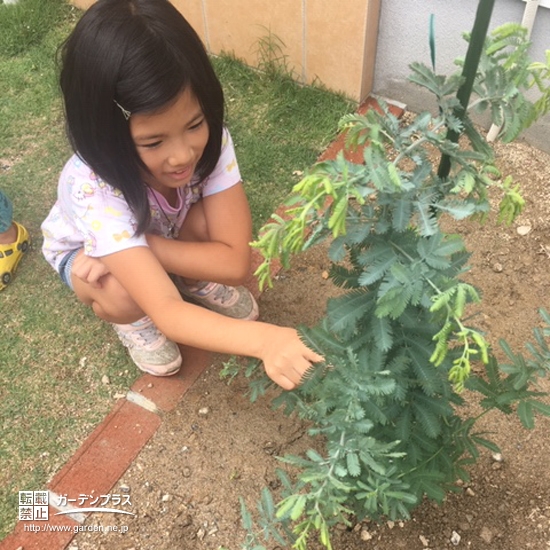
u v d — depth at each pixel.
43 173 2.53
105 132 1.32
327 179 0.89
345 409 1.13
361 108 2.63
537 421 1.80
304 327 1.22
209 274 1.73
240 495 1.73
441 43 2.35
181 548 1.66
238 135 2.57
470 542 1.63
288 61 2.67
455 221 2.26
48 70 2.88
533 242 2.20
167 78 1.23
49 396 1.94
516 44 1.11
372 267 1.06
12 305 2.15
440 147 1.10
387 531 1.66
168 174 1.42
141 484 1.76
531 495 1.69
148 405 1.90
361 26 2.37
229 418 1.86
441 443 1.48
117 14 1.22
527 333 1.98
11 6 3.10
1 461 1.81
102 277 1.68
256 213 2.32
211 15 2.72
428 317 1.21
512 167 2.39
